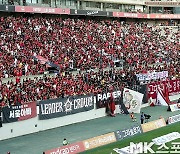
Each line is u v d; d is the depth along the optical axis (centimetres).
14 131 4631
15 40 6519
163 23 11231
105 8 10144
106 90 5866
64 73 6134
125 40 8594
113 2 10231
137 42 8762
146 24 10444
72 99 5331
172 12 11381
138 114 5944
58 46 6956
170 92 6962
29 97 4981
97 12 9238
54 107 5084
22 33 6869
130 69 7056
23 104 4700
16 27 6988
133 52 8094
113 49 7825
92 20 9362
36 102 4869
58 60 6450
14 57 5950
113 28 9056
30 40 6744
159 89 6669
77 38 7631
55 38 7225
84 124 5325
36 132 4878
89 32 8194
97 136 4300
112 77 6494
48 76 5872
